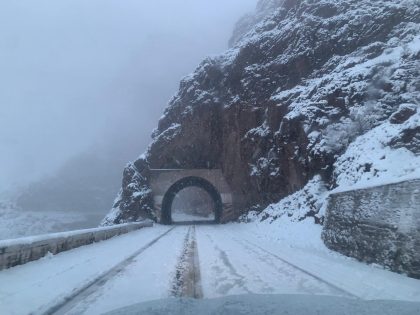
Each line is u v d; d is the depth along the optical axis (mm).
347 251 18234
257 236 32156
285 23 61844
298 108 41406
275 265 14750
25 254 14117
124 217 60250
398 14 45750
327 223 22531
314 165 34750
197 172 61906
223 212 59656
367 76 34844
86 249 20047
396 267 13414
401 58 33438
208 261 15625
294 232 28859
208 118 64188
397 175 19672
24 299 8688
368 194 17031
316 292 9766
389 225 14430
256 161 52250
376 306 8047
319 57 51250
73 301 8648
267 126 50906
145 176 65438
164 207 63719
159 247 21656
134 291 9758
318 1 57469
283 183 43812
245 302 8375
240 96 60000
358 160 25719
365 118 32156
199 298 9008
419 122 22906
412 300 8844
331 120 35781
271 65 57188
